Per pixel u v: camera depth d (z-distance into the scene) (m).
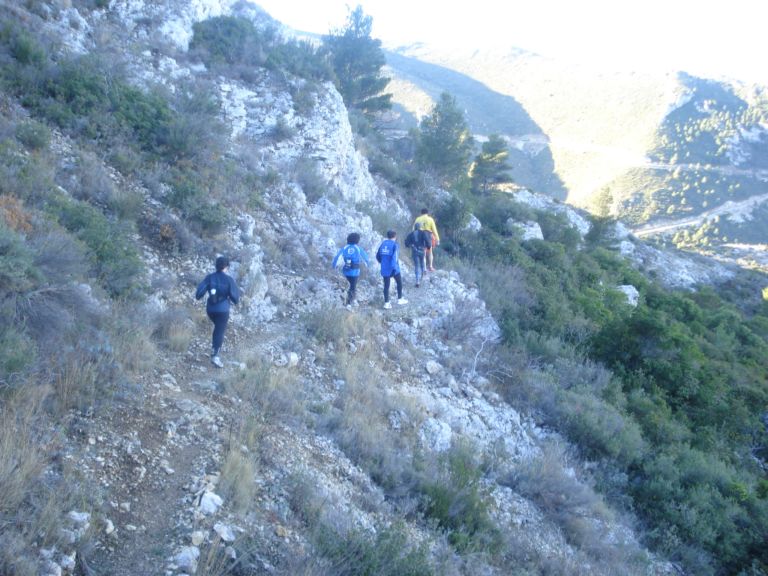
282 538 4.50
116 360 5.80
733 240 114.06
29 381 4.71
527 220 25.81
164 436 5.14
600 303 17.59
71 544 3.59
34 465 3.94
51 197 7.66
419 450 7.24
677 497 9.17
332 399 7.54
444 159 32.31
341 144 17.62
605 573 6.94
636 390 12.60
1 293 5.27
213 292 7.12
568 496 8.16
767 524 8.97
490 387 10.52
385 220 17.64
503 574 5.84
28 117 9.66
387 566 4.40
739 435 13.20
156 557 3.81
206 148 12.09
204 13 17.52
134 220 9.01
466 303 12.88
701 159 158.00
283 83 17.12
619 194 139.62
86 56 11.83
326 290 10.98
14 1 11.95
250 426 5.75
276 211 12.47
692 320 24.12
